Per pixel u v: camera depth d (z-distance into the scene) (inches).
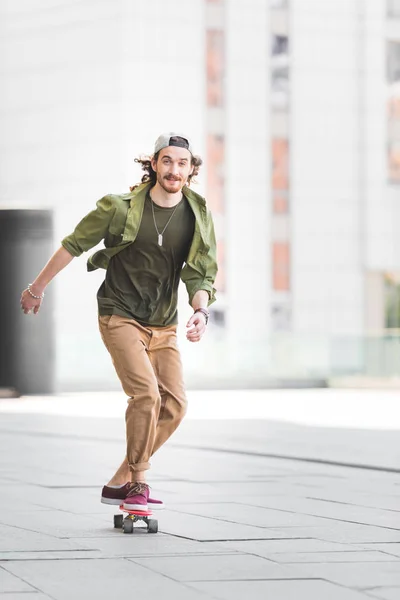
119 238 516.1
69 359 2210.9
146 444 510.3
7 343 1941.4
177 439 1077.8
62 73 2851.9
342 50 2933.1
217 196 2829.7
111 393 2165.4
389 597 368.5
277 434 1141.1
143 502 504.4
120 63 2760.8
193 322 521.7
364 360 2409.0
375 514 571.5
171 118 2783.0
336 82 2928.2
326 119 2918.3
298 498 639.1
